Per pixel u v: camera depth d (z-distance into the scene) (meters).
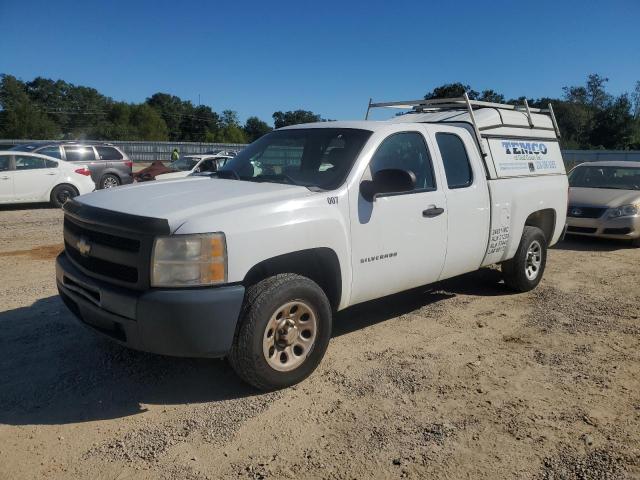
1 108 91.38
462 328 5.41
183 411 3.71
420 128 5.10
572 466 3.15
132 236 3.56
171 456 3.20
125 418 3.61
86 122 100.12
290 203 3.95
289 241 3.87
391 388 4.07
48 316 5.47
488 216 5.65
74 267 4.10
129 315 3.52
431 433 3.47
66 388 3.99
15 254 8.64
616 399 3.96
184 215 3.58
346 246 4.26
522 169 6.33
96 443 3.32
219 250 3.53
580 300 6.45
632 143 68.69
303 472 3.06
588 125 77.19
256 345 3.73
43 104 106.06
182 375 4.23
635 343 5.07
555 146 7.14
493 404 3.86
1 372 4.23
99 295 3.73
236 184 4.46
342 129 4.83
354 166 4.42
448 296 6.50
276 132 5.39
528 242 6.43
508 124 6.25
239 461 3.16
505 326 5.49
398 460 3.18
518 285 6.55
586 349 4.91
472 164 5.53
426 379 4.23
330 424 3.56
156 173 21.27
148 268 3.47
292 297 3.88
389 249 4.60
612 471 3.10
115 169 19.00
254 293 3.76
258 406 3.78
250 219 3.71
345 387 4.07
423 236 4.88
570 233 10.50
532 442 3.39
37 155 15.07
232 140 98.88
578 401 3.93
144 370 4.30
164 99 123.75
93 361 4.44
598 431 3.53
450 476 3.05
